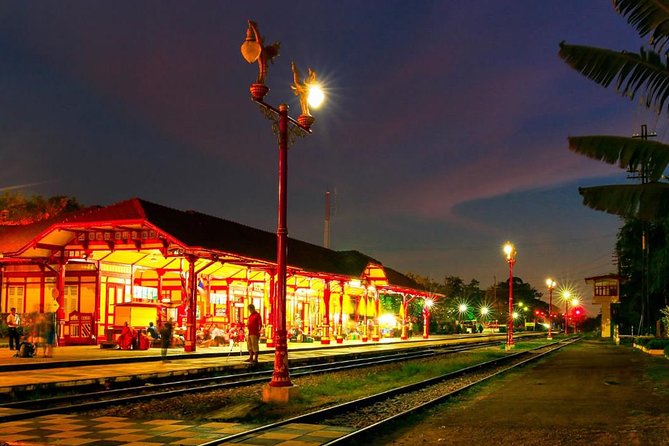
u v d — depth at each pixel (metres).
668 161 13.67
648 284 49.19
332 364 29.59
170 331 25.67
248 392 18.83
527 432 12.15
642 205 13.48
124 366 23.08
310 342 45.31
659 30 13.73
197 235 31.25
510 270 47.19
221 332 34.97
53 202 57.00
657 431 11.84
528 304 142.00
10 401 16.05
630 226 50.84
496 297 132.75
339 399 16.97
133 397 16.36
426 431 12.54
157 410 15.08
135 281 36.06
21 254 31.00
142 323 31.48
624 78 14.23
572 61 14.59
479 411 15.08
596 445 10.77
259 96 16.05
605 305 86.19
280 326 16.39
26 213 55.03
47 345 24.17
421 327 80.69
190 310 29.47
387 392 18.25
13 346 28.48
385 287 54.59
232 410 14.69
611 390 18.95
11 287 33.91
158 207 31.50
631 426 12.51
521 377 23.91
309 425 12.70
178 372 21.64
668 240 39.09
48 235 30.75
